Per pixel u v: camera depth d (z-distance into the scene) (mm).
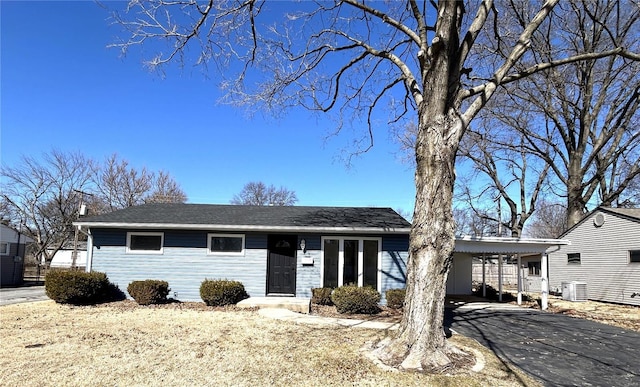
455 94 7113
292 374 6125
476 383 5879
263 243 14016
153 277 13789
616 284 18500
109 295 13641
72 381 5660
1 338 8070
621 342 9250
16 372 5969
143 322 9828
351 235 14102
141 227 13680
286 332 8867
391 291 13156
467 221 41625
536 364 7055
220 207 16734
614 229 18859
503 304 16547
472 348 7699
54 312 11250
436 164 6828
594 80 21422
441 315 6785
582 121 21750
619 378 6445
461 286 19891
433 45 6785
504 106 21219
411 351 6598
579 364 7188
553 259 23234
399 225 13867
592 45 19812
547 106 22016
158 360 6699
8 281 22484
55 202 37438
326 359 6828
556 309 15461
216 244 14023
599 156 23047
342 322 10227
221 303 12586
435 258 6730
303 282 13914
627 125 20797
